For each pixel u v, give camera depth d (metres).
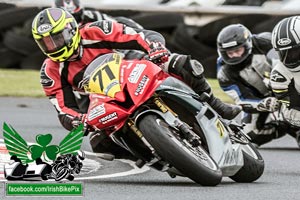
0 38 69.94
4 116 47.56
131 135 24.41
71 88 28.39
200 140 24.77
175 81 24.23
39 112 50.28
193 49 65.19
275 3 72.56
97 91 24.02
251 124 38.28
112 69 24.11
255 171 26.81
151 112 23.50
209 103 26.28
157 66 24.19
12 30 69.69
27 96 57.09
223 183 26.22
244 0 73.38
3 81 63.06
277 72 30.86
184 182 26.28
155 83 23.64
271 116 37.53
